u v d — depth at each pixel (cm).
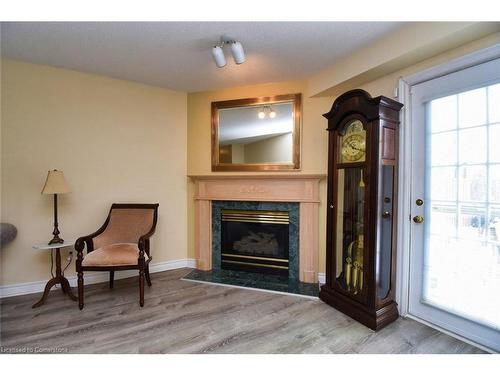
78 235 262
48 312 206
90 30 187
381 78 221
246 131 293
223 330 182
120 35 193
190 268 315
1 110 230
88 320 194
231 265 307
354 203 215
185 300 229
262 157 287
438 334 177
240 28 184
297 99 273
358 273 208
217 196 302
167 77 272
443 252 181
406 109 199
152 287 257
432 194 187
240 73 260
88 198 266
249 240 310
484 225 161
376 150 185
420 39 171
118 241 255
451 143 176
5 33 190
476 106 163
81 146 262
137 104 289
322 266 271
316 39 198
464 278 171
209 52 219
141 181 293
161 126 304
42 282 247
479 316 164
